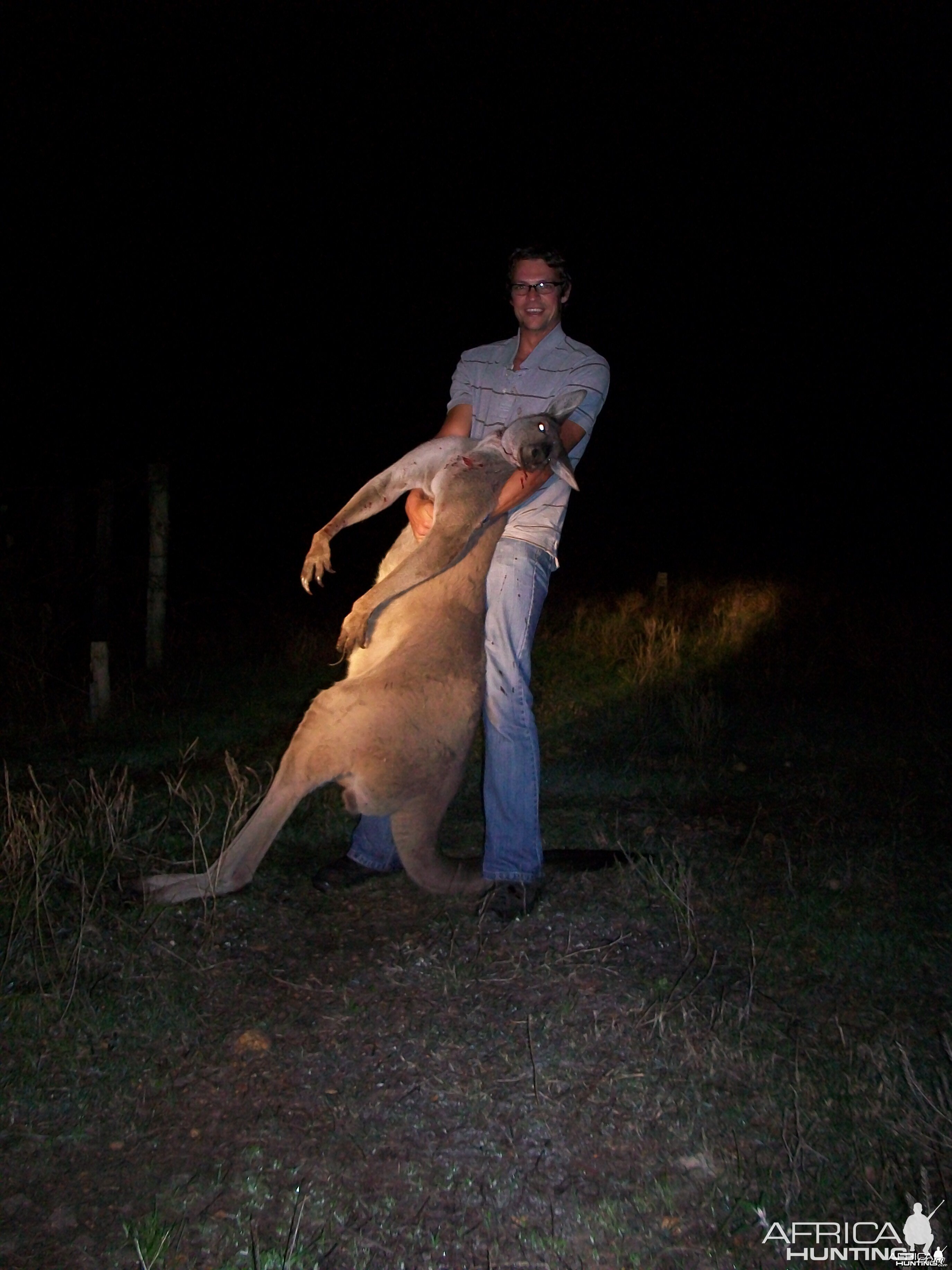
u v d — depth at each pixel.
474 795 5.76
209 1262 2.60
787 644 9.28
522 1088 3.25
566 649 9.22
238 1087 3.24
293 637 9.17
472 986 3.79
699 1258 2.65
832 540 16.55
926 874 4.70
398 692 4.02
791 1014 3.64
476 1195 2.83
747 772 6.21
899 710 7.42
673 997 3.71
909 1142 2.97
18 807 5.00
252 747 6.51
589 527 18.19
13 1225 2.70
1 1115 3.07
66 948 3.90
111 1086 3.22
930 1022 3.58
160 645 8.30
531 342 4.57
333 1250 2.64
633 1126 3.08
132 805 5.07
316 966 3.93
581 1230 2.73
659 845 5.05
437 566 3.94
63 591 8.40
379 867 4.62
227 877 4.12
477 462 4.06
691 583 12.42
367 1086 3.26
